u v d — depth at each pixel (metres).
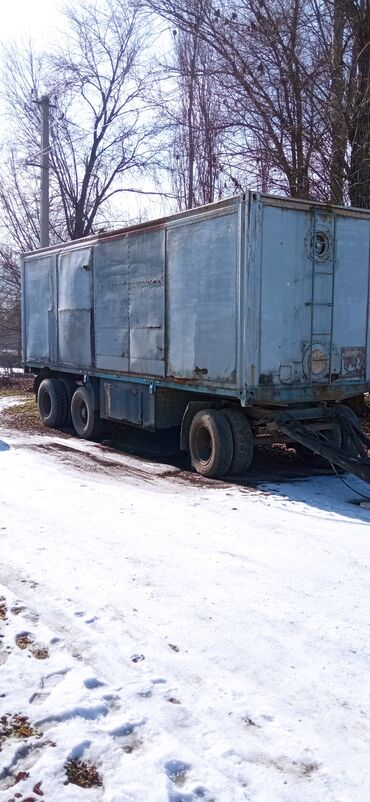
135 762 2.95
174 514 6.87
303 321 8.27
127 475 8.93
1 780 2.86
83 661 3.79
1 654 3.87
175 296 9.30
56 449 11.05
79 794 2.77
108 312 11.36
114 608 4.47
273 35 12.30
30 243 27.77
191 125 15.59
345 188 12.02
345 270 8.62
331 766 2.96
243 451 8.62
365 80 11.43
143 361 10.27
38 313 14.59
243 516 6.86
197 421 9.01
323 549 5.81
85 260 12.14
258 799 2.75
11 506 7.05
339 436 9.06
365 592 4.83
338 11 11.80
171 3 13.12
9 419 15.11
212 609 4.48
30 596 4.67
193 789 2.80
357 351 8.83
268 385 8.04
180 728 3.19
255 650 3.94
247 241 7.75
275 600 4.65
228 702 3.41
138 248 10.24
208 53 13.84
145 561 5.41
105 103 25.42
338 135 11.84
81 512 6.86
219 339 8.36
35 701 3.40
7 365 31.86
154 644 3.99
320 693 3.52
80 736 3.12
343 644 4.04
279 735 3.16
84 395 12.29
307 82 12.21
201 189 16.66
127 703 3.38
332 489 8.23
